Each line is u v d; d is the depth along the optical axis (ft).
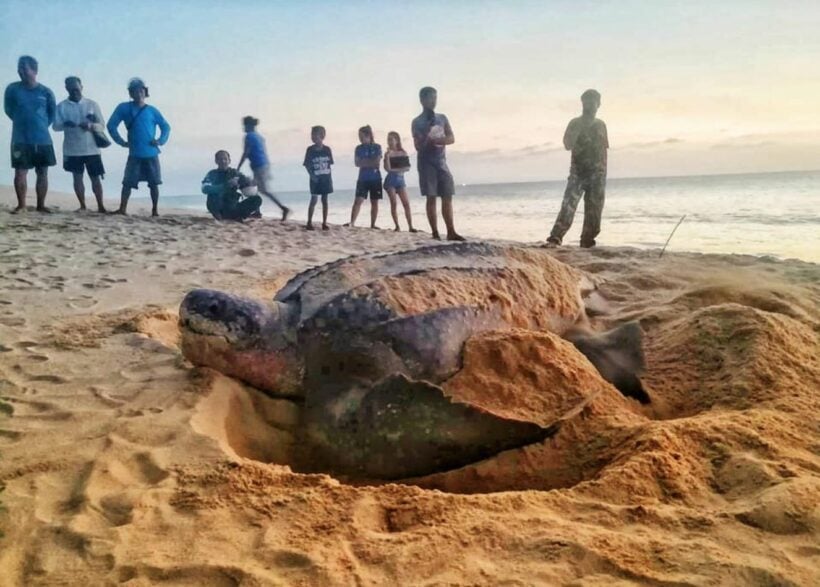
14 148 36.14
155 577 6.11
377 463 9.21
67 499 7.57
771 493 7.00
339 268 11.91
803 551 6.18
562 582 5.84
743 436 8.47
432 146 31.63
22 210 37.14
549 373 10.19
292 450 10.06
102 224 34.65
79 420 9.69
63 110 38.04
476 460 9.11
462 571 6.05
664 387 11.21
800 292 16.92
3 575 6.21
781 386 10.32
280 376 10.66
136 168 39.52
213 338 10.49
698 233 42.37
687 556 6.11
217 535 6.79
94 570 6.25
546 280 13.38
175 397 10.34
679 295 16.20
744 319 12.11
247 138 42.60
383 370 10.05
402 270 11.67
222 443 8.96
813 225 45.16
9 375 11.62
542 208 91.86
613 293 17.57
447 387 9.97
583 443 9.27
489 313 11.39
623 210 71.36
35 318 15.47
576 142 28.40
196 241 30.45
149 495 7.55
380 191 41.42
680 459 8.04
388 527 7.09
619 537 6.42
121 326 14.60
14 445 8.91
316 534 6.77
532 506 7.24
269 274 22.15
